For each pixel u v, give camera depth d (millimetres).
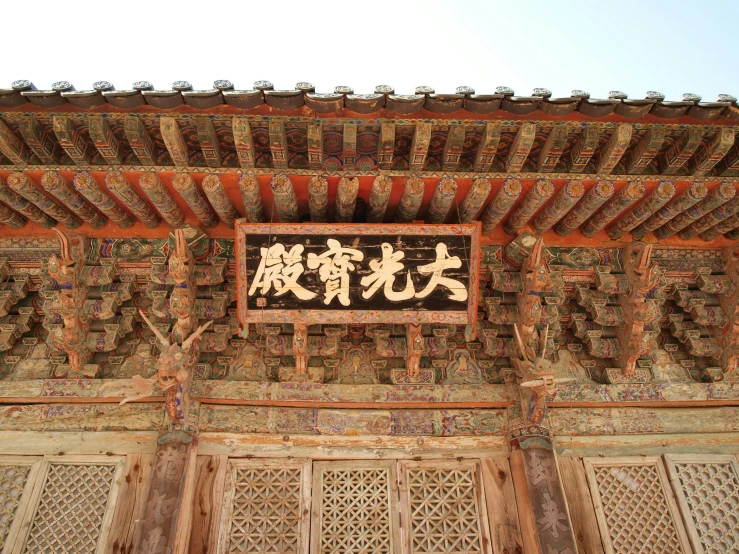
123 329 8016
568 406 8242
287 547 7195
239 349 8211
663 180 7258
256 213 7426
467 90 6324
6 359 8016
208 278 7836
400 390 8039
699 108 6543
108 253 8008
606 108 6473
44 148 6785
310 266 7367
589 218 8070
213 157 6887
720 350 8406
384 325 8125
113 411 7824
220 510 7312
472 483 7715
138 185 7141
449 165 7039
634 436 8117
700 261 8625
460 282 7418
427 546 7301
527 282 7836
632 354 8086
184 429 7477
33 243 8180
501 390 8117
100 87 6230
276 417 7891
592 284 8469
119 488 7363
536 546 7000
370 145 7059
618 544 7438
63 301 7559
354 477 7680
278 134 6598
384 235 7375
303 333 7715
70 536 7133
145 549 6590
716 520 7652
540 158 7152
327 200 7309
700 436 8172
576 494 7664
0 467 7516
